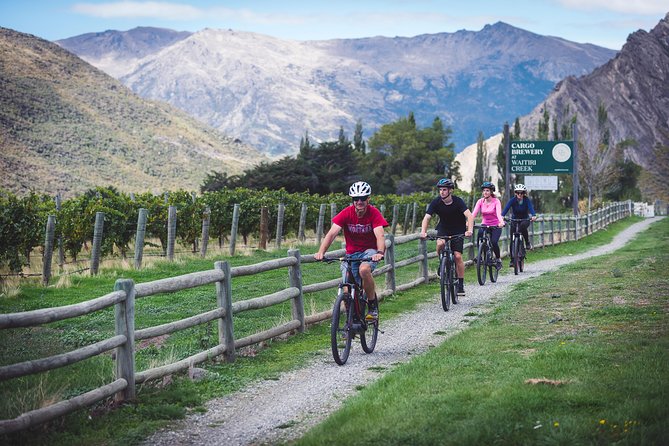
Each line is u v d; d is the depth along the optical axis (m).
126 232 24.12
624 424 5.81
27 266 21.34
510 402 6.56
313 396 8.05
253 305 10.41
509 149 37.38
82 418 7.21
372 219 9.88
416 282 17.28
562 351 8.50
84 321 13.14
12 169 117.44
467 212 14.21
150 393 8.14
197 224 26.36
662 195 173.62
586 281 16.53
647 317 10.98
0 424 6.31
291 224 34.22
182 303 14.98
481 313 13.23
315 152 78.50
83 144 145.75
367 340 11.19
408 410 6.70
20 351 10.44
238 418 7.36
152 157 160.62
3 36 182.75
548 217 31.34
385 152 105.44
